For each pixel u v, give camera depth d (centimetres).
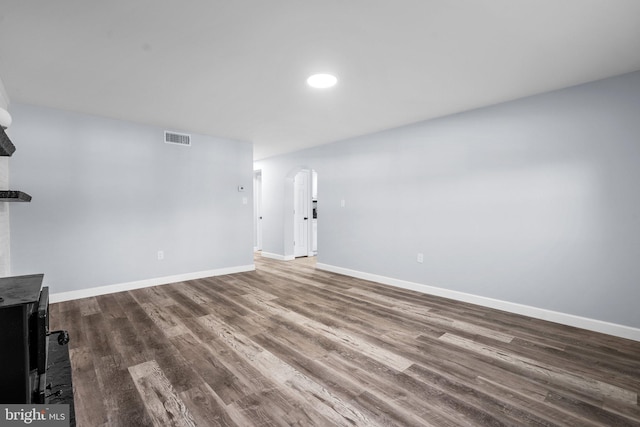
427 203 391
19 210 325
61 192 350
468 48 213
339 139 498
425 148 392
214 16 176
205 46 209
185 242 453
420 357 227
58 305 338
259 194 788
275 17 177
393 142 429
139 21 180
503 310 325
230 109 346
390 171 433
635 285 254
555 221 292
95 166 373
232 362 218
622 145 257
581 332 270
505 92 295
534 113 303
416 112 357
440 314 316
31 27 184
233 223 505
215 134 465
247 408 169
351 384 192
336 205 514
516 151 315
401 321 297
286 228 639
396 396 180
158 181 425
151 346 241
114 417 161
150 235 419
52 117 344
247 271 523
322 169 539
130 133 400
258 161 704
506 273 324
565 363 219
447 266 372
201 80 266
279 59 229
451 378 200
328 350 237
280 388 188
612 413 167
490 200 334
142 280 413
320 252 545
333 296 379
